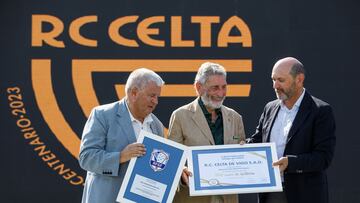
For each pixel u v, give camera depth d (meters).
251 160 6.36
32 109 8.83
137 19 8.93
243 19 8.93
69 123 8.84
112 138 6.18
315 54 8.91
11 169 8.77
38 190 8.77
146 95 6.09
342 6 8.91
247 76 8.87
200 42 8.90
